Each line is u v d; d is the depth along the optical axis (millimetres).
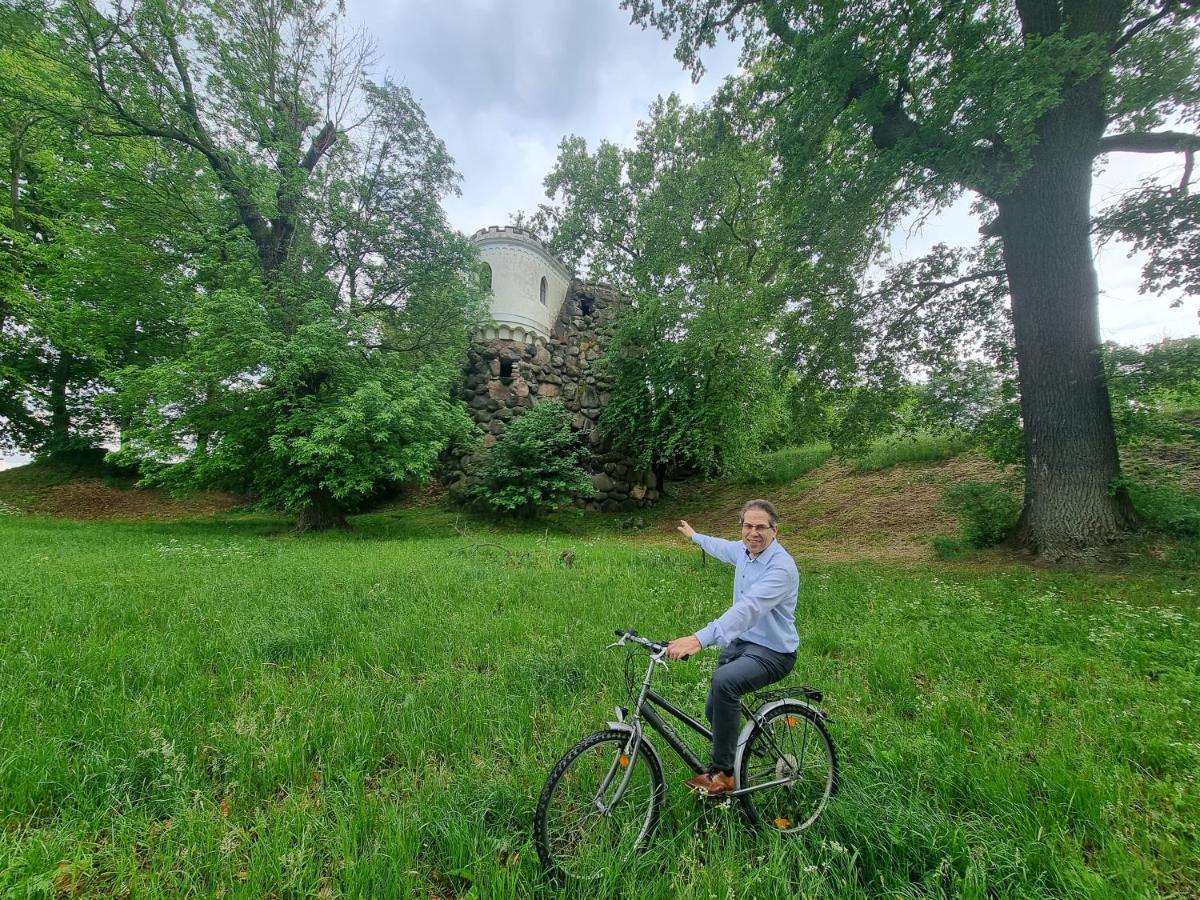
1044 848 2250
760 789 2691
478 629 5445
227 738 3125
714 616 6207
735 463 18484
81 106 13805
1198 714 3512
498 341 21359
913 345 11664
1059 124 9156
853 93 9430
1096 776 2787
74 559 9125
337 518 16562
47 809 2547
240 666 4316
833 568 10242
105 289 16250
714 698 2586
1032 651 4887
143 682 3938
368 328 15367
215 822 2412
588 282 25984
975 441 11430
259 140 15031
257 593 6840
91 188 16031
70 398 23453
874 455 18500
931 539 12859
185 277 15945
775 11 9414
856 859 2350
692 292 19031
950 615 6238
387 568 9000
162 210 15406
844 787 2777
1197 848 2299
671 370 18984
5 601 5883
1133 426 9273
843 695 4047
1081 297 9266
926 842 2316
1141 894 2023
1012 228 9844
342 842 2266
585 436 22188
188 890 2090
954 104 7559
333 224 15859
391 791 2746
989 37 8711
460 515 20031
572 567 9891
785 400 12984
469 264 17922
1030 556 9648
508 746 3193
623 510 21703
